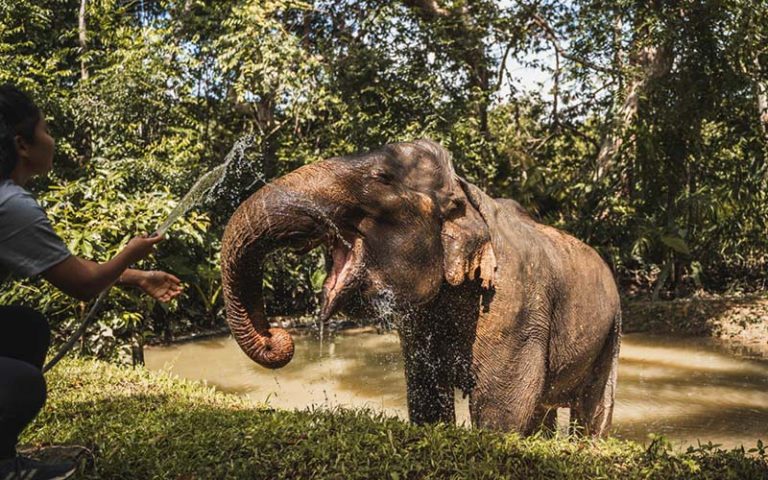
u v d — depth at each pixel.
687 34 13.57
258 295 3.92
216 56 13.68
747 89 13.90
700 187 15.05
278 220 3.78
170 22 13.83
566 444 3.81
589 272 5.02
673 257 14.08
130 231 7.88
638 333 11.07
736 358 9.14
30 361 2.67
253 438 3.51
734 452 3.62
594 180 14.80
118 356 7.58
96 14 13.35
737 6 13.19
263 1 12.96
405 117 13.85
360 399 7.06
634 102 14.38
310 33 15.05
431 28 13.90
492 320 4.30
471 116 14.34
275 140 14.23
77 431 3.83
